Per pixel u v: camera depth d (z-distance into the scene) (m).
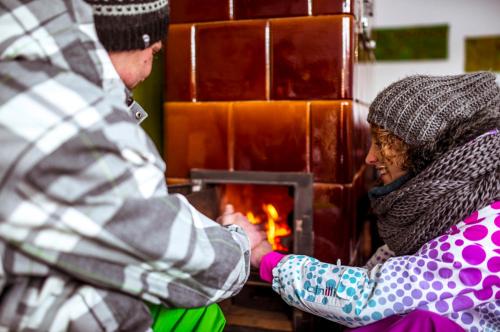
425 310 0.94
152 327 0.90
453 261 0.95
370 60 2.69
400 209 1.11
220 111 1.71
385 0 3.85
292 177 1.64
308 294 1.05
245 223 1.44
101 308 0.76
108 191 0.71
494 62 3.69
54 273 0.73
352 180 1.65
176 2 1.71
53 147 0.68
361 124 1.98
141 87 1.99
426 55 3.82
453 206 1.01
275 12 1.62
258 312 1.74
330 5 1.57
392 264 1.00
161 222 0.76
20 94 0.69
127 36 0.84
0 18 0.74
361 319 0.99
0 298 0.73
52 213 0.68
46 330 0.73
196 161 1.75
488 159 1.00
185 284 0.82
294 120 1.64
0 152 0.66
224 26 1.67
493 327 0.97
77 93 0.72
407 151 1.13
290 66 1.62
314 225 1.66
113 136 0.73
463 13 3.71
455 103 1.04
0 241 0.69
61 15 0.76
